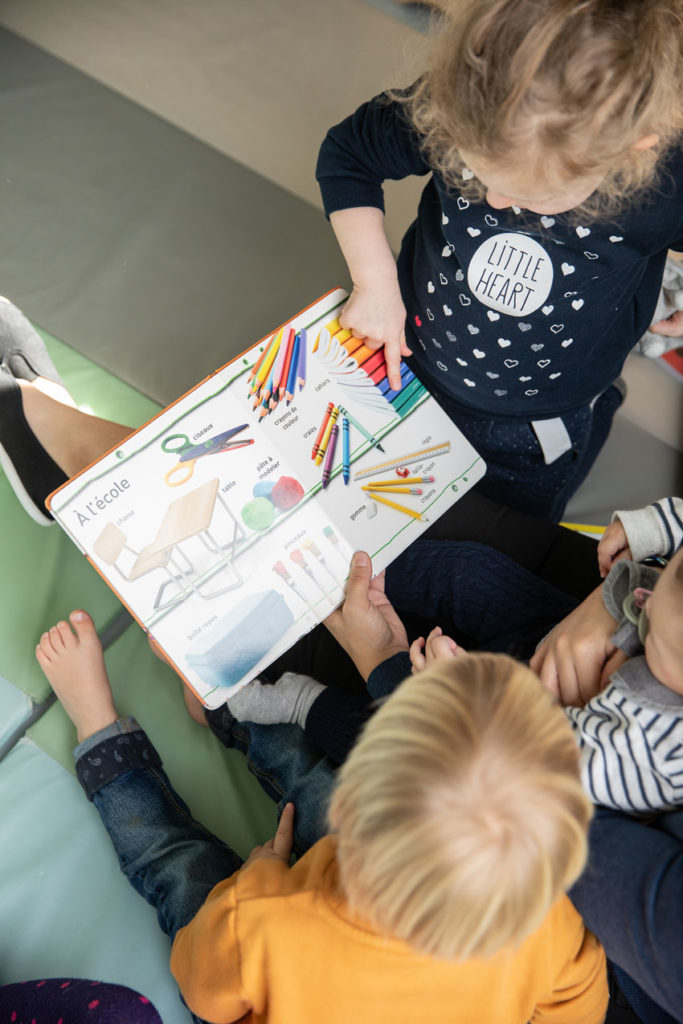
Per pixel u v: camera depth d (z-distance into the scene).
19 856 1.01
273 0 1.68
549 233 0.90
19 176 1.49
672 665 0.67
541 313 0.97
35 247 1.44
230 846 1.06
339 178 1.04
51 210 1.47
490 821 0.56
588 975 0.77
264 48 1.63
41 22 1.62
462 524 1.10
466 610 1.04
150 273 1.43
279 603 0.94
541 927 0.73
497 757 0.58
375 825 0.57
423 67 0.96
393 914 0.58
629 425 1.40
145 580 0.91
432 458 1.02
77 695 1.04
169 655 0.92
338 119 1.58
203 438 0.94
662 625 0.67
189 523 0.92
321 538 0.96
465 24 0.67
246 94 1.59
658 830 0.71
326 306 1.01
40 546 1.18
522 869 0.56
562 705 0.83
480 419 1.16
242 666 0.93
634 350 1.43
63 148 1.52
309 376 0.98
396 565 1.06
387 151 0.99
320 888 0.72
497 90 0.64
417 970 0.68
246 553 0.93
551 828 0.57
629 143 0.67
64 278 1.41
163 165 1.51
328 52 1.64
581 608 0.86
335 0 1.69
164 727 1.11
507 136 0.65
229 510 0.93
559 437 1.16
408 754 0.58
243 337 1.40
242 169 1.52
